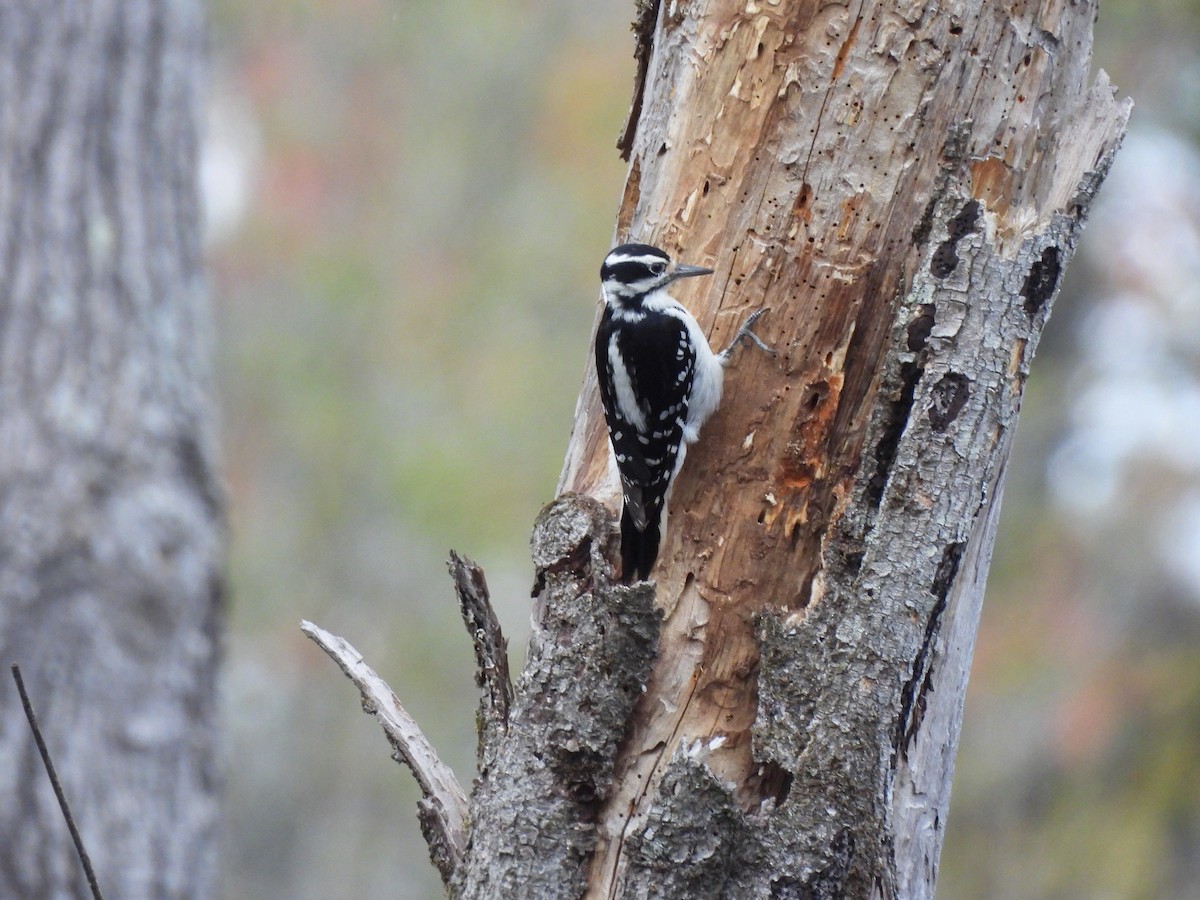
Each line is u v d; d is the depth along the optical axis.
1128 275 19.58
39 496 10.97
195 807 11.44
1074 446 20.45
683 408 8.11
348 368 27.55
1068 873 18.67
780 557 8.03
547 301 27.08
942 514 7.39
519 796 7.68
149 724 11.16
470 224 28.08
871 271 8.10
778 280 8.27
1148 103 18.06
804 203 8.28
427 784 8.25
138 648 11.18
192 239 12.19
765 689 7.60
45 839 10.65
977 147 7.96
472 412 26.55
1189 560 19.55
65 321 11.27
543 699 7.75
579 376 26.36
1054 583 20.06
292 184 27.14
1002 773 19.47
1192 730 18.84
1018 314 7.50
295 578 27.41
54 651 10.86
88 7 11.64
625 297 8.67
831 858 7.28
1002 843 19.28
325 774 28.38
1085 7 8.13
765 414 8.17
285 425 27.58
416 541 27.33
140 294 11.63
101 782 10.88
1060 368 20.41
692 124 8.55
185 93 12.19
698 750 7.71
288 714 28.39
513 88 28.39
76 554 11.01
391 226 28.03
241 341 27.08
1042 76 8.02
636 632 7.71
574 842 7.59
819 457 8.09
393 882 28.27
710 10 8.52
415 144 28.39
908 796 7.82
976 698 19.92
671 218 8.64
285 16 27.86
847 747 7.32
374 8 28.06
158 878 11.04
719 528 8.09
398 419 27.25
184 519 11.58
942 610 7.52
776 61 8.31
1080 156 7.98
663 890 7.38
